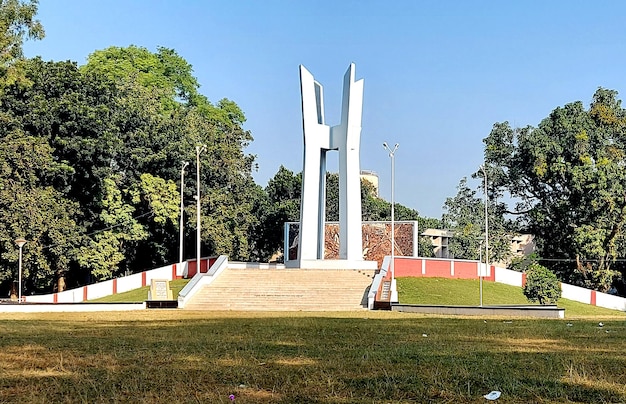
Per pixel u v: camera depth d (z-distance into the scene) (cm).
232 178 6425
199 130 6419
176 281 5497
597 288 6206
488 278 5931
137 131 5959
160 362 1202
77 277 6100
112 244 5594
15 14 4428
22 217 4597
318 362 1193
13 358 1273
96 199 5572
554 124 6569
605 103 6738
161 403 861
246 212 6309
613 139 6675
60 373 1091
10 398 896
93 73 5666
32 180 4800
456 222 7325
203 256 6481
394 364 1166
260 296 4053
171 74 8169
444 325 2214
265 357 1268
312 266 4750
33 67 5253
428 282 5431
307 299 3972
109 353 1343
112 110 5906
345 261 4712
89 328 2089
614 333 1848
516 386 948
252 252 7988
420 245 8325
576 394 899
